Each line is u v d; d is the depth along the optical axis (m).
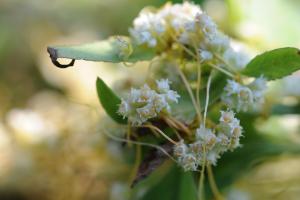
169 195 0.27
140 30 0.24
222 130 0.22
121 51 0.23
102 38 0.46
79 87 0.38
